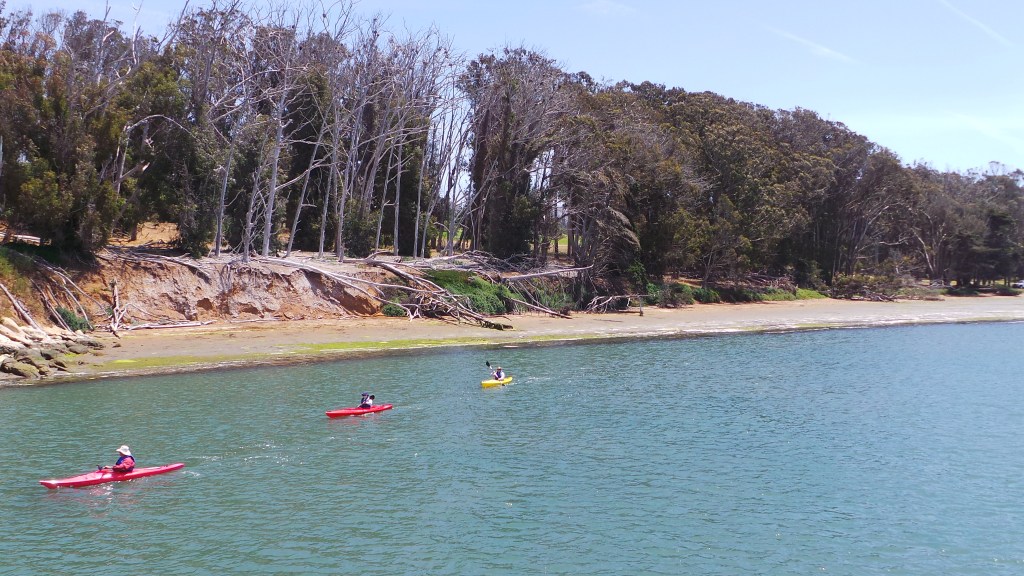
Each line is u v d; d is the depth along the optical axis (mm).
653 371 43312
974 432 29828
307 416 31219
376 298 58281
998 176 146750
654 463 25469
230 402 33219
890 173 101312
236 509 21125
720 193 86250
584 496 22266
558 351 50312
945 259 125188
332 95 67000
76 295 46406
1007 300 105438
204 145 54562
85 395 33625
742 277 91375
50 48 51625
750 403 34938
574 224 77188
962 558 18281
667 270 86750
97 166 50125
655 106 99188
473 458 25922
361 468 24719
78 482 22734
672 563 17875
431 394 35875
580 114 74562
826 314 78438
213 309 51906
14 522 20109
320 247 63781
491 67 78250
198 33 58688
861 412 33219
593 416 32000
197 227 53531
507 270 71250
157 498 21938
